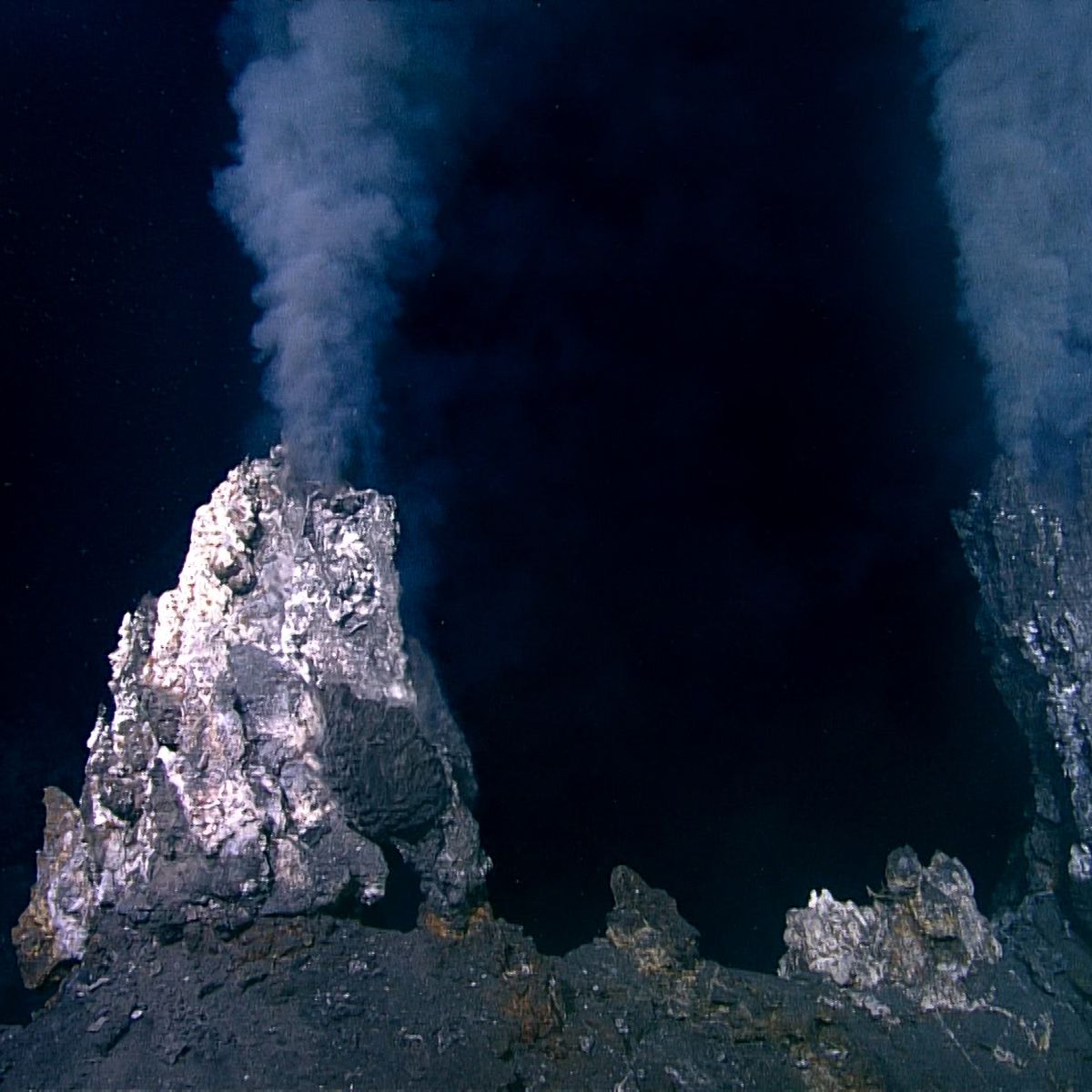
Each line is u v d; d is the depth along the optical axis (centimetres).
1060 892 757
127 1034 601
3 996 698
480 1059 595
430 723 721
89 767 689
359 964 634
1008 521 794
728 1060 645
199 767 650
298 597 698
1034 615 777
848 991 712
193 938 627
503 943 671
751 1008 679
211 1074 574
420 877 676
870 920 741
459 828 686
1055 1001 713
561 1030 643
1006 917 788
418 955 648
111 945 639
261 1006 607
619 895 742
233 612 691
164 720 662
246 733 661
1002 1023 695
